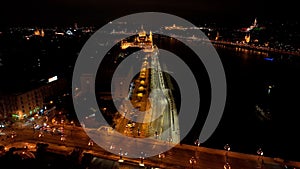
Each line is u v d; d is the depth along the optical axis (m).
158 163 48.25
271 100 102.25
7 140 56.47
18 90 73.31
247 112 88.31
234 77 143.75
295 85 125.69
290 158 57.72
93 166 45.53
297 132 72.12
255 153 59.94
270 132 72.19
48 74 92.06
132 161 48.56
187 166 47.56
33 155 45.69
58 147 53.31
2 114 70.75
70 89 93.25
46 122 67.69
